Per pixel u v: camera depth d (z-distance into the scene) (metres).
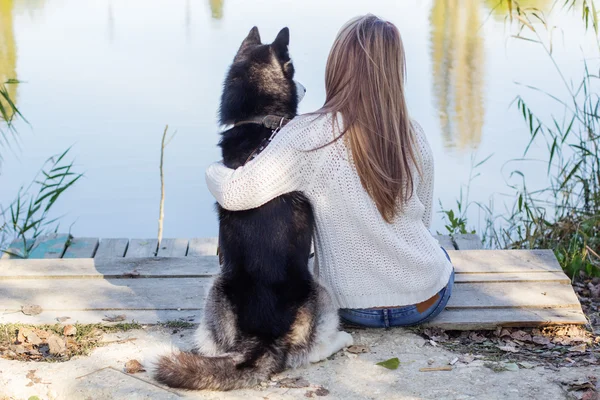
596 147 4.70
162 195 4.52
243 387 2.49
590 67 7.66
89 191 5.74
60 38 10.11
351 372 2.62
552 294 3.23
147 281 3.42
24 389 2.51
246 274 2.54
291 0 12.70
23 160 6.12
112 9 12.38
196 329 2.87
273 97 2.73
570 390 2.48
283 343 2.54
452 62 8.63
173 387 2.44
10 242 4.82
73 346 2.80
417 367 2.67
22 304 3.16
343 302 2.77
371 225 2.57
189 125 6.88
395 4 12.10
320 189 2.56
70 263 3.58
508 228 5.17
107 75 8.38
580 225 4.54
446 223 5.29
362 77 2.43
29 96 7.58
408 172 2.50
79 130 6.75
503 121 6.82
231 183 2.47
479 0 11.94
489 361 2.72
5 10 12.05
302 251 2.59
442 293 2.83
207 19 11.20
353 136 2.45
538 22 9.33
